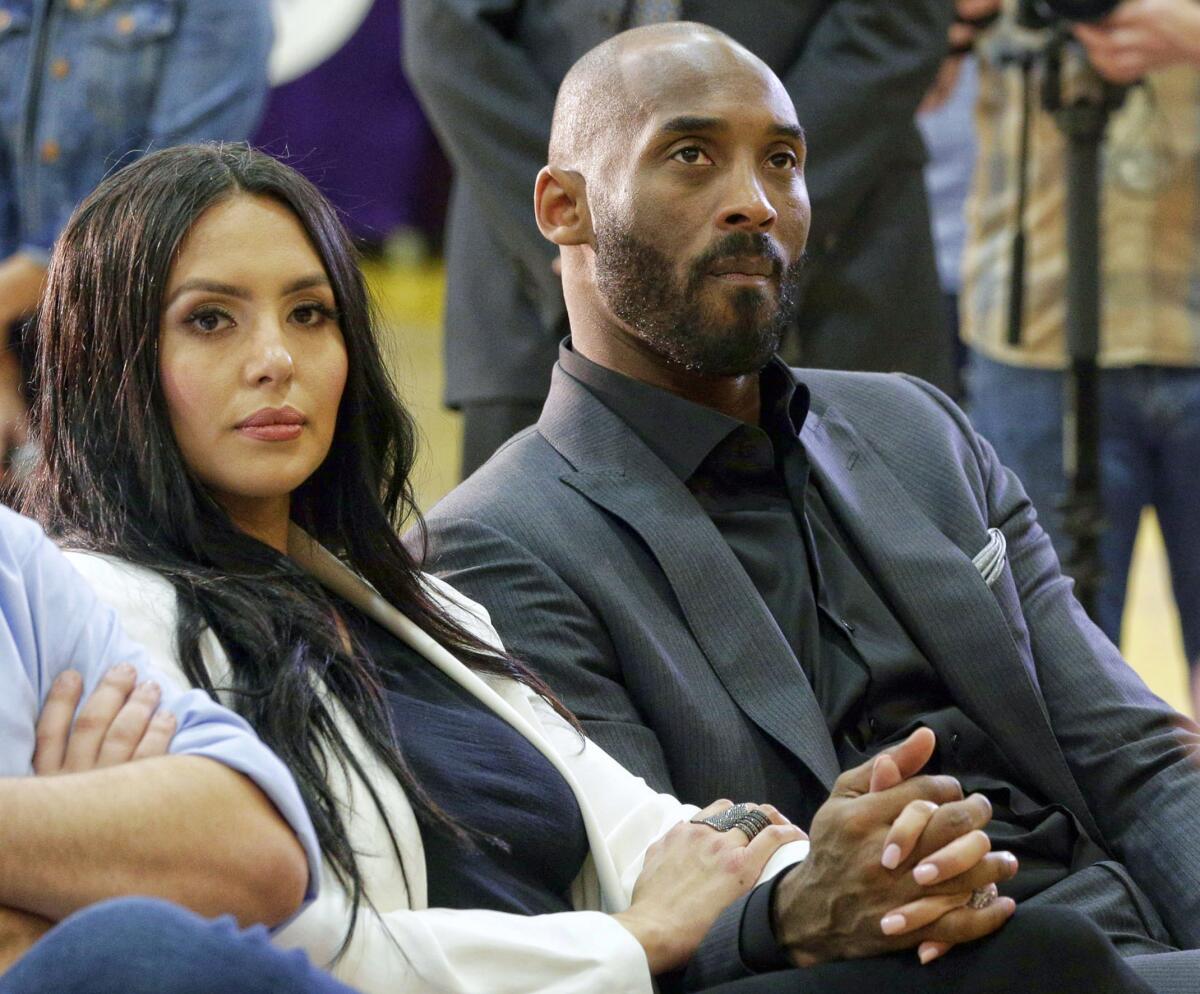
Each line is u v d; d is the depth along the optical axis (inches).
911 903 145.6
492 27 268.8
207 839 129.2
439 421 524.7
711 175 196.4
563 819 163.3
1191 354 298.2
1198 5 267.0
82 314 156.9
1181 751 195.2
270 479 156.2
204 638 149.5
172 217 155.6
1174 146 296.7
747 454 198.4
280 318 158.1
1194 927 187.5
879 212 272.2
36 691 136.3
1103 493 301.3
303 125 555.2
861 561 198.7
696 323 195.3
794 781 184.1
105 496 155.0
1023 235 281.4
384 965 141.8
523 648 184.2
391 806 150.4
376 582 169.9
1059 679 200.8
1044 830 188.2
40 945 113.4
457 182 281.4
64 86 303.0
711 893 160.6
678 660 185.5
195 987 112.2
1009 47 298.8
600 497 193.0
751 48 265.7
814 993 145.0
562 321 264.1
